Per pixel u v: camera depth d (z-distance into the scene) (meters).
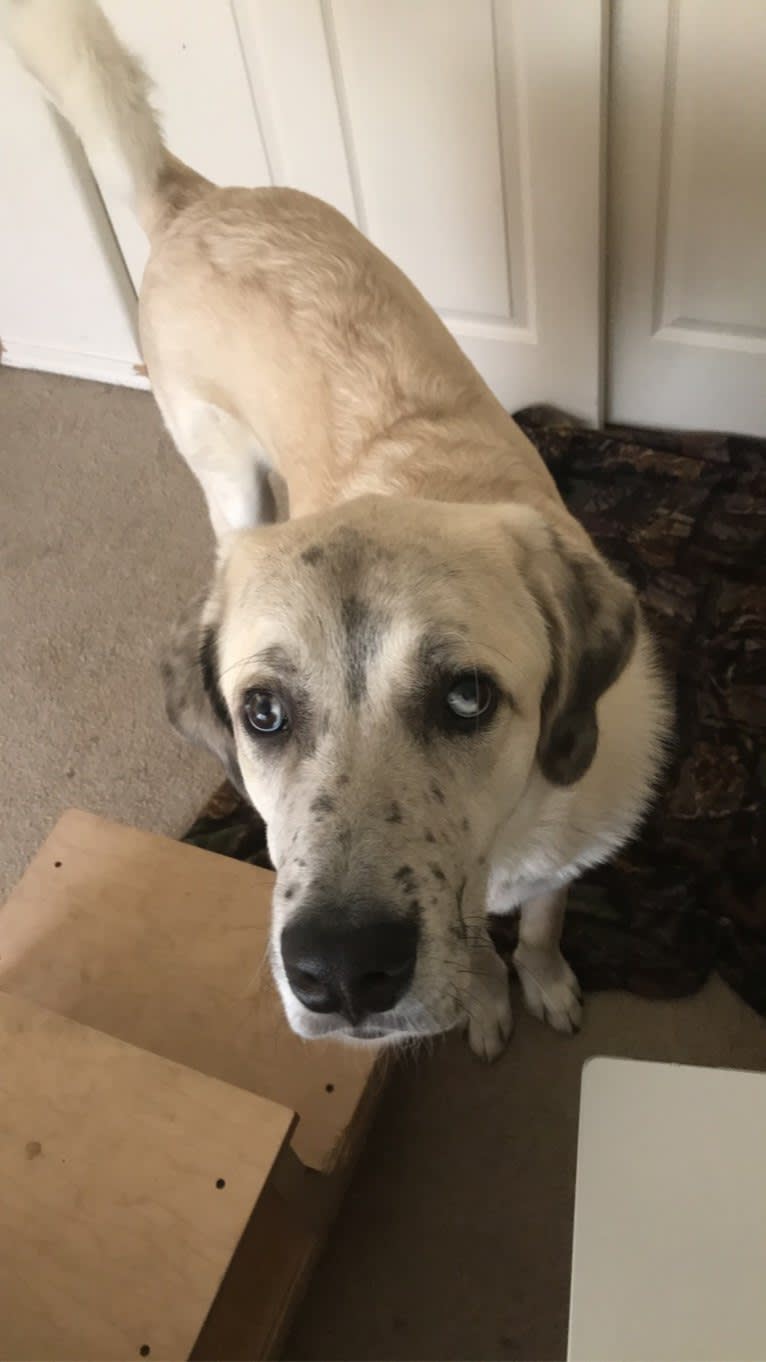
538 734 1.24
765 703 2.01
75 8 1.82
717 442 2.47
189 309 1.95
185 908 1.64
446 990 1.01
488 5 1.99
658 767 1.58
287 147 2.46
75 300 2.96
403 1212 1.63
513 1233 1.59
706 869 1.84
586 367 2.53
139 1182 1.22
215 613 1.32
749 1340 0.74
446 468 1.55
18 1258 1.20
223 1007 1.54
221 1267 1.16
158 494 2.79
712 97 2.01
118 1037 1.51
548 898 1.57
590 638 1.30
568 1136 1.67
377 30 2.12
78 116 1.94
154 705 2.36
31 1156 1.25
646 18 1.94
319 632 1.07
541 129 2.13
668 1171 0.81
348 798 1.02
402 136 2.30
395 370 1.71
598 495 2.43
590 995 1.80
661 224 2.25
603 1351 0.74
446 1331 1.52
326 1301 1.57
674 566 2.25
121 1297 1.16
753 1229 0.78
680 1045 1.73
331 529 1.17
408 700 1.06
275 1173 1.25
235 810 2.10
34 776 2.29
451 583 1.10
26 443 3.02
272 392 1.83
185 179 2.02
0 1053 1.33
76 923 1.66
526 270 2.42
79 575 2.65
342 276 1.81
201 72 2.38
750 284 2.27
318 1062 1.48
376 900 0.96
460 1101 1.73
